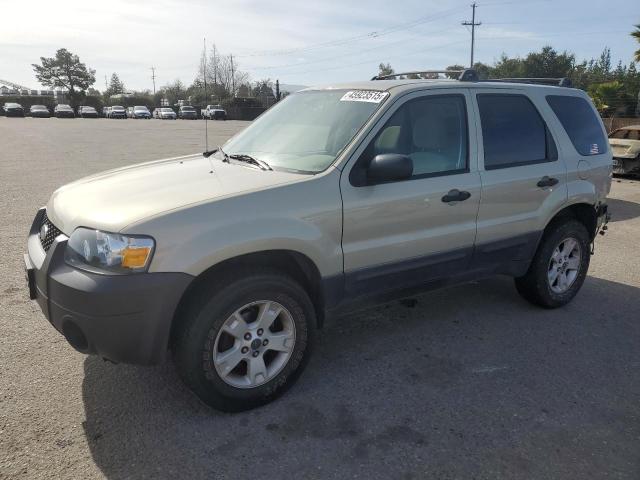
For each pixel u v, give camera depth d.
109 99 88.00
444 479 2.71
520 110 4.53
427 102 3.92
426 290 4.06
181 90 86.81
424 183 3.78
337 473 2.73
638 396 3.52
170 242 2.83
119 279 2.77
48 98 74.50
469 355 4.00
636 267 6.35
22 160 15.51
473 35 50.94
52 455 2.80
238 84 76.25
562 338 4.34
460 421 3.18
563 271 4.97
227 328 3.08
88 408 3.21
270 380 3.28
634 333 4.47
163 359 2.93
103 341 2.82
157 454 2.83
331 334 4.31
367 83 4.14
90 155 17.36
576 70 64.44
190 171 3.72
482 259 4.28
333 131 3.76
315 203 3.29
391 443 2.97
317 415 3.21
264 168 3.64
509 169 4.30
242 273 3.09
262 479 2.68
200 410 3.23
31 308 4.57
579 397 3.48
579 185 4.84
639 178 14.53
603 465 2.84
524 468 2.80
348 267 3.50
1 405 3.21
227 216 3.00
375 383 3.58
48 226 3.35
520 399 3.43
